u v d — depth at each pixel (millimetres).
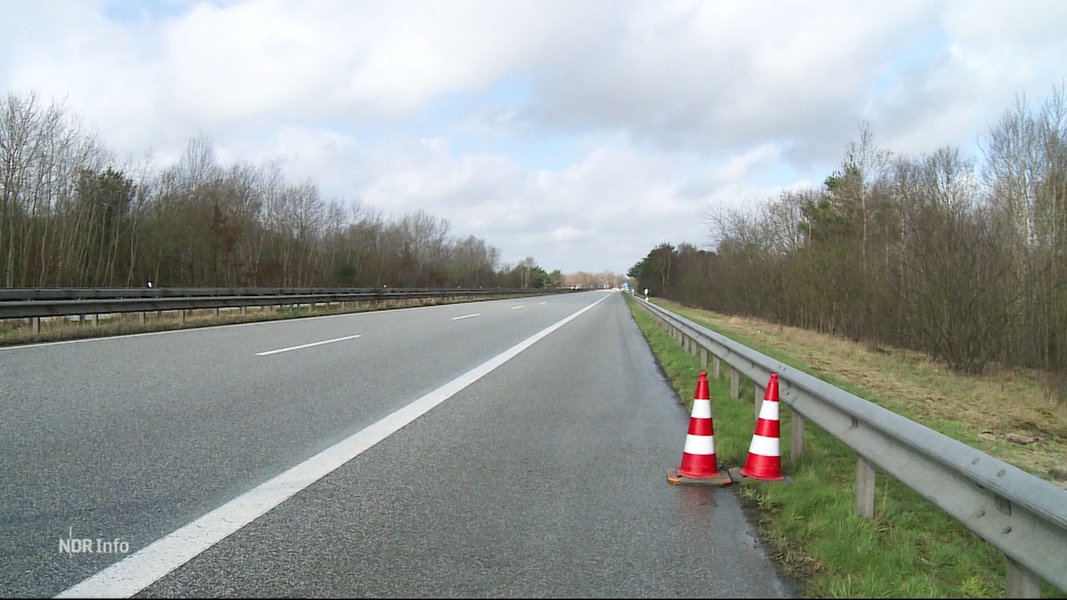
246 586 3508
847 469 6008
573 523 4535
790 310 39469
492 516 4637
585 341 19484
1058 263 21047
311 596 3412
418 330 20812
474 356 14336
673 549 4105
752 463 5672
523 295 90438
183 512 4555
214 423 7180
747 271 48094
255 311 26484
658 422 7988
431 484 5332
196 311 25141
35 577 3553
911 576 3695
